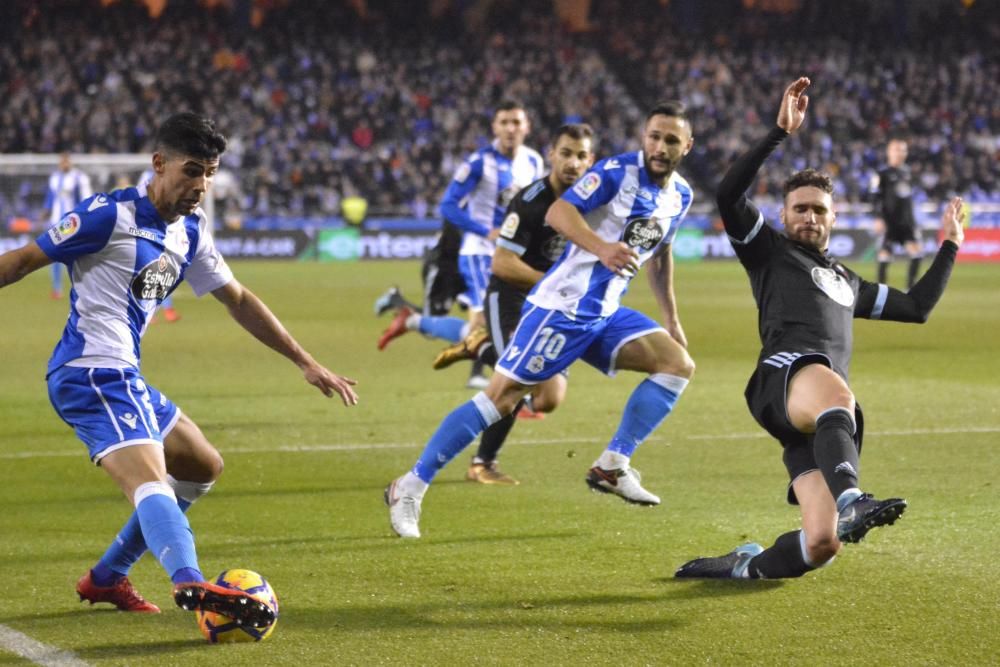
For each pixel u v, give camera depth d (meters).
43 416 19.80
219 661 8.41
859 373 24.91
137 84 73.81
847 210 72.12
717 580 10.45
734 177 10.38
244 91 74.94
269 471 15.61
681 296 45.47
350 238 68.12
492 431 14.84
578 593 10.09
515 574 10.72
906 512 12.93
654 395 12.54
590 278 12.56
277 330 9.88
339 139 74.44
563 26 87.50
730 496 14.02
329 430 18.56
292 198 70.00
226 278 9.63
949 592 9.99
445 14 84.69
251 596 8.18
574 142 13.99
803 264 10.66
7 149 69.56
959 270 61.66
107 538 12.10
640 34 85.81
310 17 81.62
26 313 38.94
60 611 9.64
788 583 10.30
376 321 36.22
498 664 8.33
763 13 88.31
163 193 8.98
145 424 8.89
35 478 15.09
